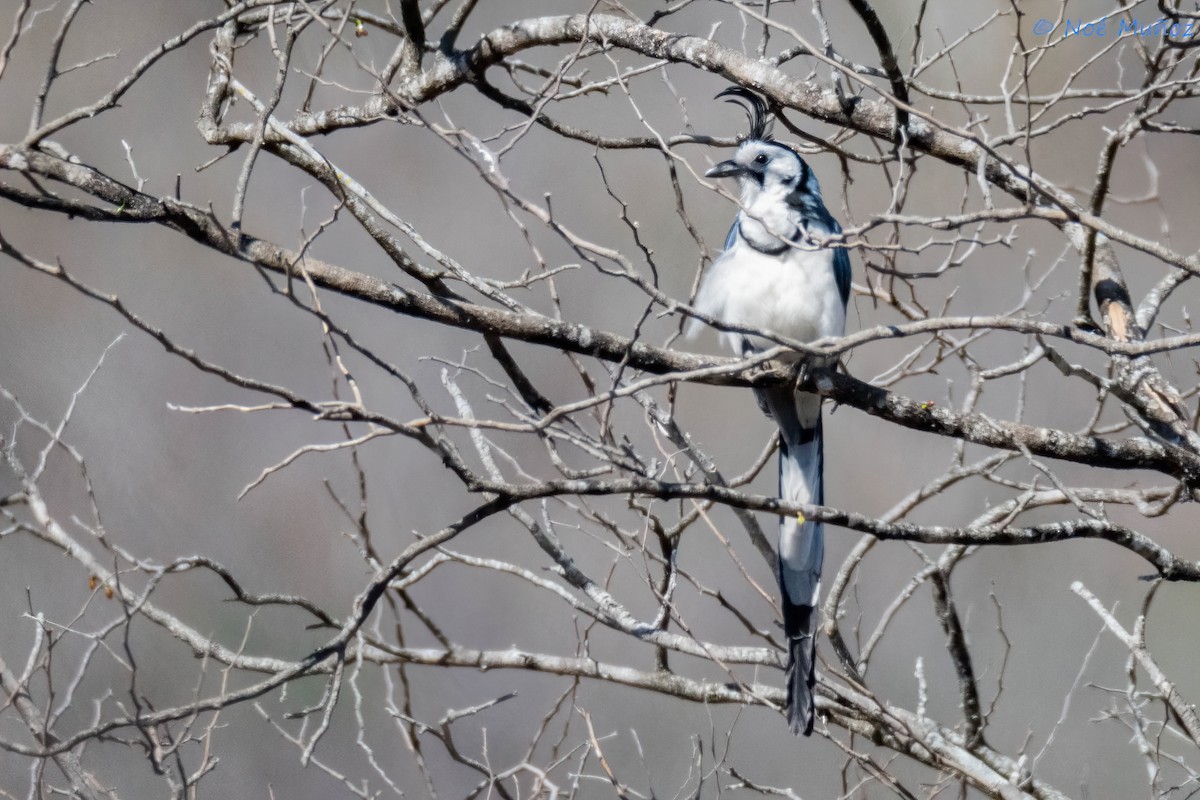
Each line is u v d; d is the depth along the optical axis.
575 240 5.96
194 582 14.62
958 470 8.20
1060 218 5.82
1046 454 7.36
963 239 7.11
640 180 16.30
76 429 15.16
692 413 15.48
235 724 12.70
